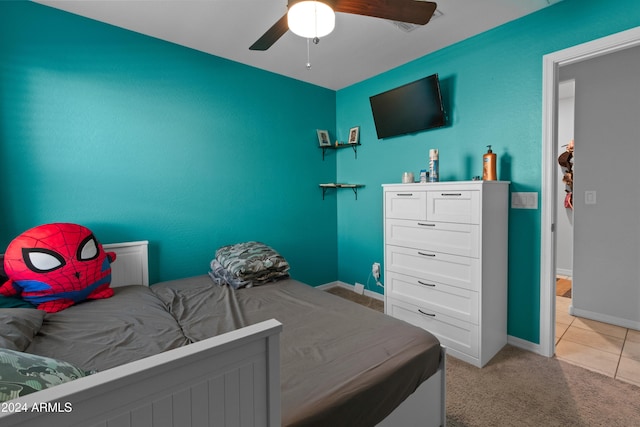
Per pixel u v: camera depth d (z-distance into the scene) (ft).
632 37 5.62
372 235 10.99
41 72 6.36
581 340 7.73
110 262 6.75
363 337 4.58
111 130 7.23
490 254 6.82
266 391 2.58
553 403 5.44
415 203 7.77
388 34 7.75
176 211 8.32
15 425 1.54
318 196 11.66
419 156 9.36
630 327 8.35
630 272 8.35
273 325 2.55
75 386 1.73
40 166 6.40
